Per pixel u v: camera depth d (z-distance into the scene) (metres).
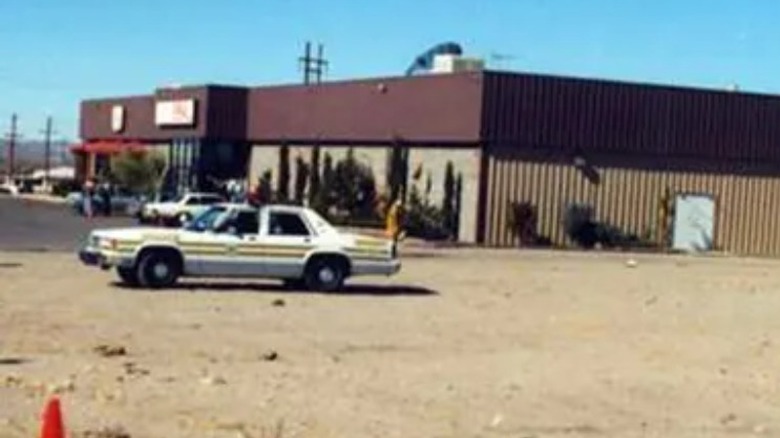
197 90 83.75
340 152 71.06
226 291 30.39
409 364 19.70
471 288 34.41
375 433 14.34
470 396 17.05
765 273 46.88
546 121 60.75
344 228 65.12
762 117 64.81
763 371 20.56
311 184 72.56
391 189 64.94
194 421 14.52
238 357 19.73
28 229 56.66
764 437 15.29
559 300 31.86
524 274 40.88
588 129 61.50
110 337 21.34
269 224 31.20
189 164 84.62
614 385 18.56
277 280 32.94
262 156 80.00
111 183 85.38
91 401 15.40
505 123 60.09
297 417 15.04
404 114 65.06
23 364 18.11
